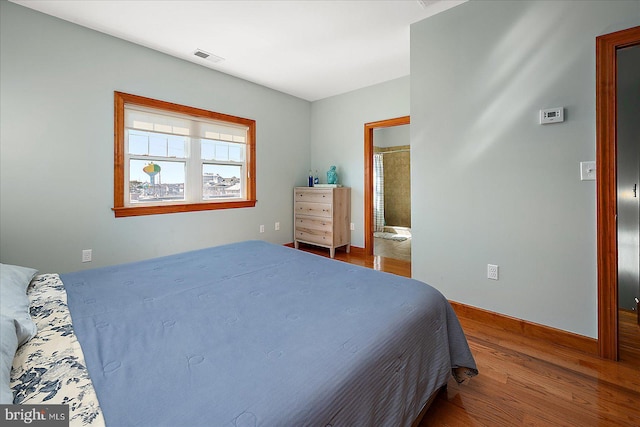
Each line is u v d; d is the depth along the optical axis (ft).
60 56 8.36
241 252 7.00
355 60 11.03
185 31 8.94
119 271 5.46
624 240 8.00
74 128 8.68
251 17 8.19
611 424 4.26
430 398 4.24
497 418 4.39
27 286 4.34
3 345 2.50
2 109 7.60
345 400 2.53
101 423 1.97
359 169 14.44
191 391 2.33
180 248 11.23
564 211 6.30
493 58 7.01
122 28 8.82
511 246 7.00
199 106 11.50
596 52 5.76
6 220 7.75
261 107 13.80
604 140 5.75
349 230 14.94
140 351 2.88
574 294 6.27
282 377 2.54
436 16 7.91
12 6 7.62
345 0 7.43
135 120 10.06
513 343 6.49
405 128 22.41
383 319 3.67
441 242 8.09
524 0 6.55
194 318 3.63
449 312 4.81
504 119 6.93
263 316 3.71
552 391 4.96
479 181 7.36
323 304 4.09
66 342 2.98
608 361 5.80
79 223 8.87
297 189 15.26
